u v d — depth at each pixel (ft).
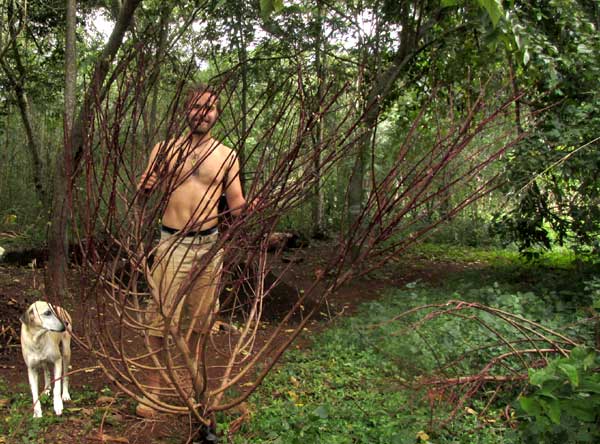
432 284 31.76
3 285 25.79
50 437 13.39
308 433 12.93
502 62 25.07
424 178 9.87
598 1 27.20
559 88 24.58
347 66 31.17
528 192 26.35
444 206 25.22
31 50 44.96
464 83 26.11
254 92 31.19
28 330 14.53
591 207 25.50
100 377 17.20
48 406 15.21
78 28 37.96
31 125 38.55
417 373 15.56
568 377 8.74
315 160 10.31
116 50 22.68
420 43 32.35
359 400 15.55
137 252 10.96
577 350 9.23
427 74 29.19
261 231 10.95
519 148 23.49
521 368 15.23
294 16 31.14
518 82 24.72
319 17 31.07
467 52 27.40
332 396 15.96
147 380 13.80
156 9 24.07
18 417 14.15
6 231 35.42
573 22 25.12
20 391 16.29
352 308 26.55
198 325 13.32
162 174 10.59
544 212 27.78
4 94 39.37
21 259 31.07
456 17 30.76
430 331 17.52
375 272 33.40
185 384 13.17
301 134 10.21
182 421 13.93
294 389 16.48
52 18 37.65
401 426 13.50
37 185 37.99
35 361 14.62
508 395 14.82
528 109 20.43
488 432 13.41
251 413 14.52
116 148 10.36
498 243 43.91
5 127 39.22
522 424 10.12
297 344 21.13
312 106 10.48
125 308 11.23
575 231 27.04
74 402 15.39
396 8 30.32
